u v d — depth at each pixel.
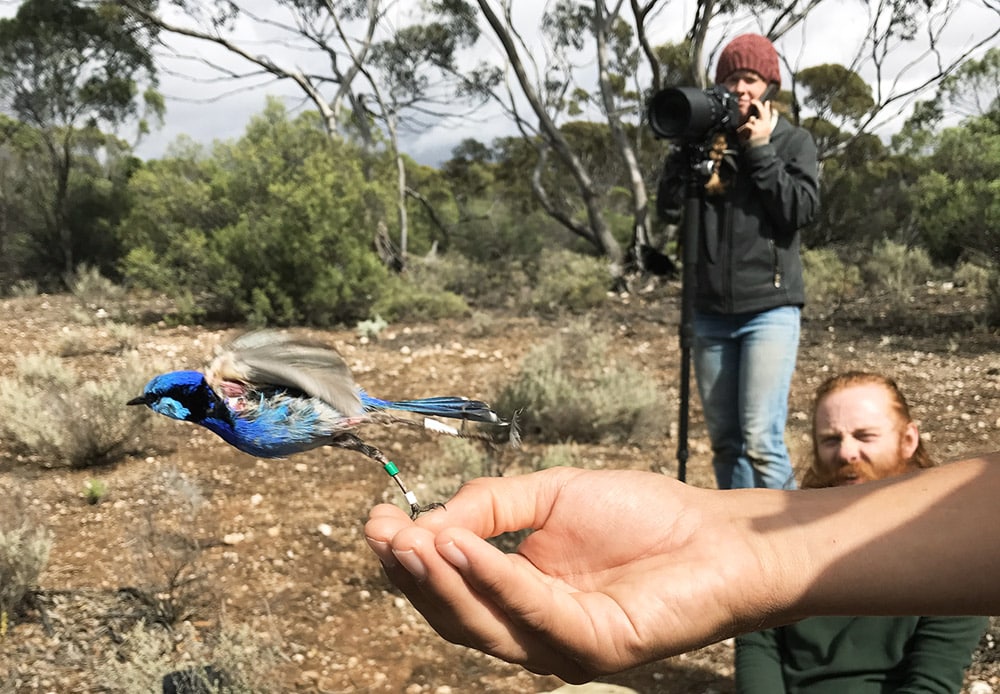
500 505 1.23
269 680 3.54
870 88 21.75
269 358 1.24
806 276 14.25
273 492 5.72
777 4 16.00
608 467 6.17
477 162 29.67
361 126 18.27
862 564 1.02
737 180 4.01
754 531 1.09
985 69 17.80
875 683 2.49
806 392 8.15
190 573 4.37
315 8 18.47
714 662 3.74
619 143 17.73
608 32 17.97
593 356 9.56
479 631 0.99
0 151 20.22
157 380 1.30
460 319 13.21
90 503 5.45
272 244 12.52
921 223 15.94
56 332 11.90
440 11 20.11
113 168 20.41
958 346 9.57
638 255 16.84
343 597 4.32
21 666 3.57
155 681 3.33
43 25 18.44
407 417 1.29
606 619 1.02
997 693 3.21
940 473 1.08
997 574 0.97
